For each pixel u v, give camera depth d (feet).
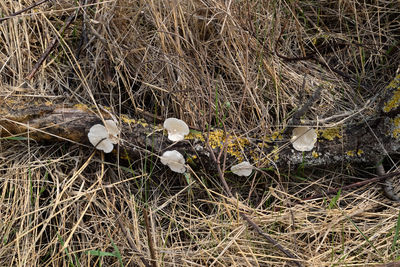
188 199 8.50
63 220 7.66
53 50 9.32
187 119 8.84
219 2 9.00
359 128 8.39
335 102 9.61
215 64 9.53
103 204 8.13
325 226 7.97
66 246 7.08
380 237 7.88
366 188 8.59
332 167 8.86
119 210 8.27
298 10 10.65
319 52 10.48
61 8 9.61
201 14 9.48
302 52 10.21
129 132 8.25
